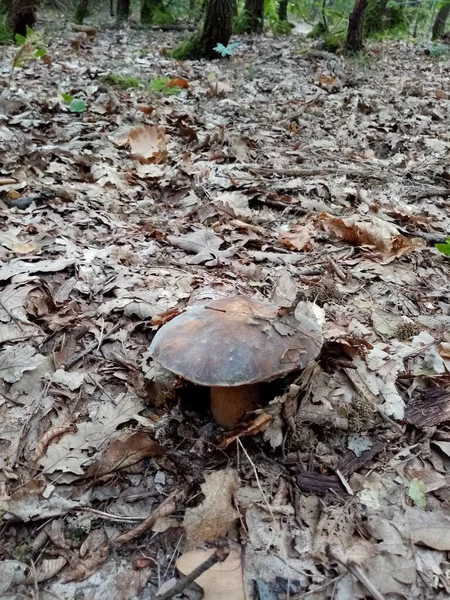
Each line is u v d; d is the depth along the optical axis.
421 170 0.83
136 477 0.32
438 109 1.18
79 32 2.10
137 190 0.74
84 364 0.40
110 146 0.86
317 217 0.65
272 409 0.33
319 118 1.11
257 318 0.31
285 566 0.27
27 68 1.34
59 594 0.26
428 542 0.28
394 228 0.62
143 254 0.57
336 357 0.40
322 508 0.30
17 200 0.63
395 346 0.43
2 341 0.41
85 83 1.25
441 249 0.49
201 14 2.61
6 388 0.37
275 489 0.31
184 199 0.71
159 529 0.29
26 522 0.29
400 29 2.61
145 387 0.38
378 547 0.28
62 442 0.33
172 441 0.34
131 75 1.41
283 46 2.05
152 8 2.73
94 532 0.29
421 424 0.35
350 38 1.81
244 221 0.66
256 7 2.41
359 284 0.53
